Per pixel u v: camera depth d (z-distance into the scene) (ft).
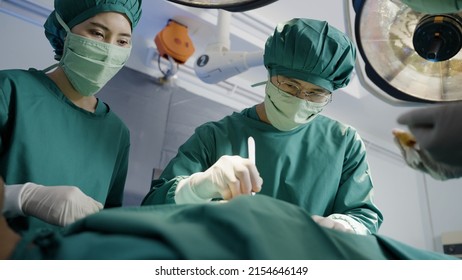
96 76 4.21
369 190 4.33
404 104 3.68
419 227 11.30
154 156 6.61
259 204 1.74
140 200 6.21
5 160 3.74
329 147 4.54
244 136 4.58
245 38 7.77
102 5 4.14
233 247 1.49
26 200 3.22
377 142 11.00
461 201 10.93
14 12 5.99
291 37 4.21
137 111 6.66
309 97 4.31
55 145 4.00
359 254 1.77
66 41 4.17
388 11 3.38
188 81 7.66
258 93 8.63
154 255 1.37
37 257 1.55
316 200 4.23
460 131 1.69
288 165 4.39
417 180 11.87
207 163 4.41
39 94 4.11
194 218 1.68
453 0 2.75
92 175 4.19
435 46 3.15
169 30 6.86
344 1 3.84
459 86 3.53
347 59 4.26
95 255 1.40
